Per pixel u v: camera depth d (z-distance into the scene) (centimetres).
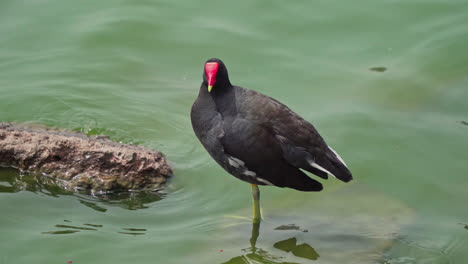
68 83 1437
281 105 998
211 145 1008
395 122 1353
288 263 980
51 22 1645
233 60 1543
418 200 1142
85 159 1122
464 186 1180
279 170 975
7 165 1139
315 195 1157
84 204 1092
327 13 1705
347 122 1346
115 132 1286
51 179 1122
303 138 966
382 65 1534
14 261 956
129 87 1442
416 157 1254
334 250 1007
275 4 1733
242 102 994
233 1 1750
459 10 1700
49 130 1259
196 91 1436
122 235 1030
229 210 1111
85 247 995
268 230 1059
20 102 1357
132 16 1673
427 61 1538
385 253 998
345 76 1496
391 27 1656
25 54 1532
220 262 978
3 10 1677
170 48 1578
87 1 1745
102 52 1557
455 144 1290
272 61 1541
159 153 1186
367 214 1098
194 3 1744
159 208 1102
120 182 1119
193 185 1163
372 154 1259
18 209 1069
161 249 1000
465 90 1453
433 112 1392
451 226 1072
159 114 1352
